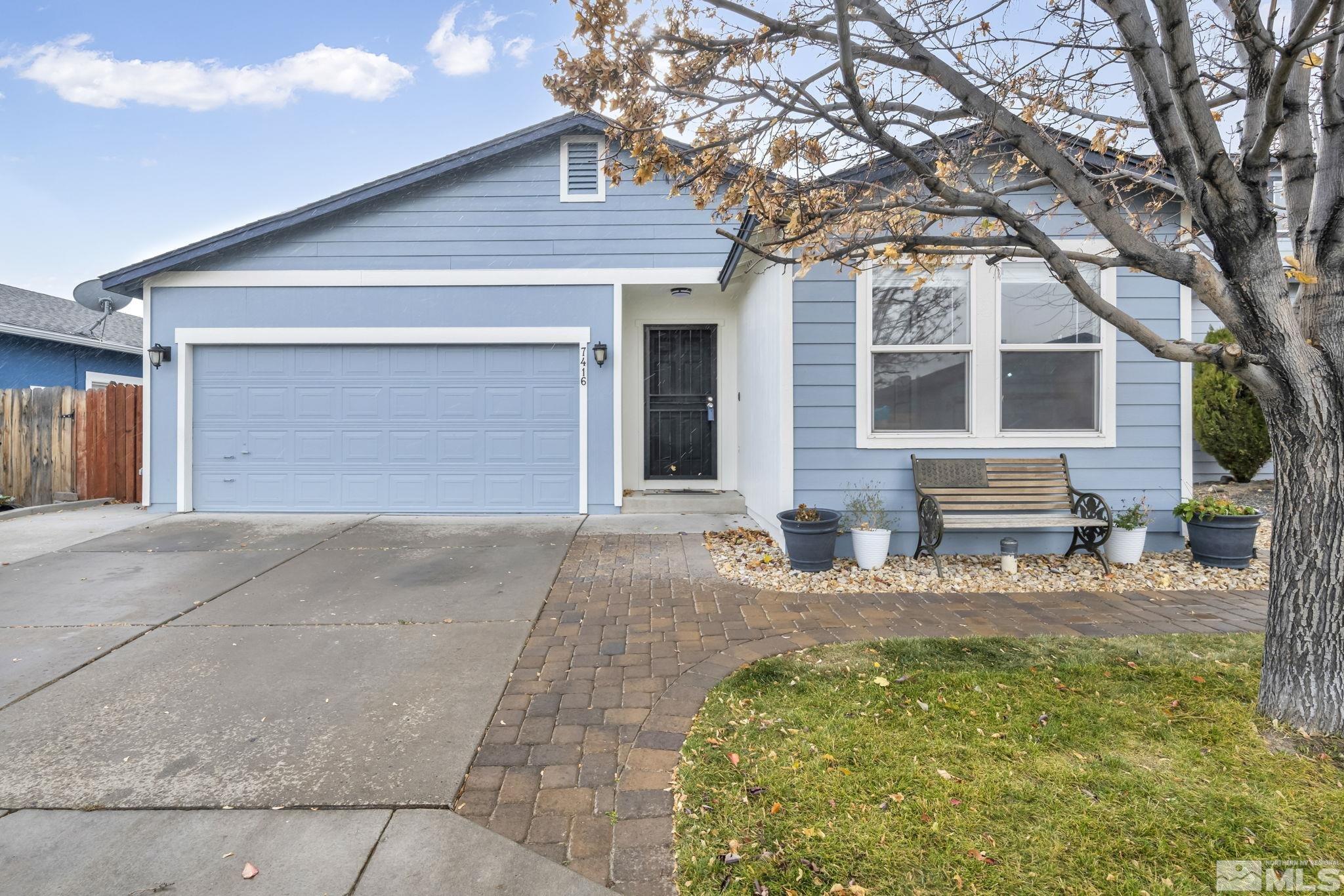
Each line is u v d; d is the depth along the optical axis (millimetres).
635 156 3244
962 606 4742
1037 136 2875
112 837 2209
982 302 6172
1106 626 4270
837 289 6199
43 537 7078
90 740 2850
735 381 9469
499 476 8641
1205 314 9039
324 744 2811
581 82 3045
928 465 6078
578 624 4371
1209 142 2482
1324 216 2688
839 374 6219
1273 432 2887
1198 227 3303
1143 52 2619
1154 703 3078
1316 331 2717
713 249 8578
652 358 9586
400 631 4227
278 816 2328
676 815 2305
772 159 3217
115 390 9367
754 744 2754
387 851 2139
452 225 8562
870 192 3982
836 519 5727
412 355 8625
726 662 3682
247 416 8609
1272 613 2918
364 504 8625
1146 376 6199
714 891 1938
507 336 8562
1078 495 5926
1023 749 2688
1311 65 2734
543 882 1994
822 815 2271
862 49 2852
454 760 2688
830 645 3941
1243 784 2426
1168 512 6227
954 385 6262
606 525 7770
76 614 4547
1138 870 1990
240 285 8508
